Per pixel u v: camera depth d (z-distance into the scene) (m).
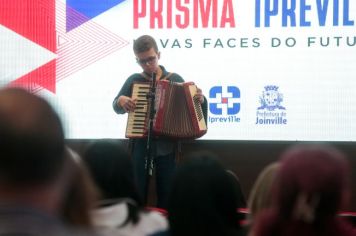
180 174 2.90
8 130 1.29
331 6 7.89
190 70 8.05
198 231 2.85
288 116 7.98
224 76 8.01
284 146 8.00
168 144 6.64
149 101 6.43
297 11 7.92
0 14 8.20
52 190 1.34
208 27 8.02
